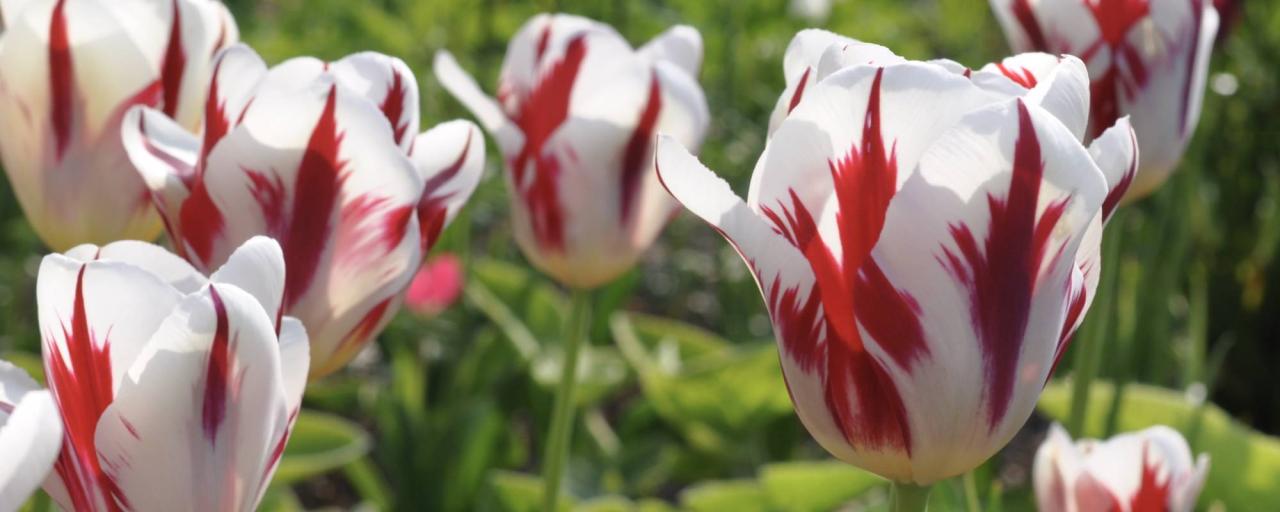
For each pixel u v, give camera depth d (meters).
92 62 0.78
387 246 0.73
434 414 1.49
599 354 1.53
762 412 1.42
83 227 0.80
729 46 1.85
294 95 0.71
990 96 0.65
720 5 1.86
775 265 0.66
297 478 1.17
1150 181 0.89
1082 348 0.94
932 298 0.65
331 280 0.73
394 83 0.74
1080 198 0.65
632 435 1.56
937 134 0.65
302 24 1.94
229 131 0.72
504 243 1.80
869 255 0.65
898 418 0.67
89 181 0.80
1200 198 1.65
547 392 1.49
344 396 1.57
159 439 0.63
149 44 0.79
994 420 0.67
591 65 0.90
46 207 0.80
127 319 0.63
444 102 1.72
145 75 0.79
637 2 1.90
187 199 0.73
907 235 0.65
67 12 0.78
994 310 0.66
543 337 1.52
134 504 0.64
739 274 1.70
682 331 1.58
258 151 0.72
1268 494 1.04
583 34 0.90
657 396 1.43
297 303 0.73
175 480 0.64
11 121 0.79
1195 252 1.70
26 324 1.62
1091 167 0.64
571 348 0.93
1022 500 1.23
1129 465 0.83
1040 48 0.87
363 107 0.71
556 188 0.90
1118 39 0.86
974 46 2.05
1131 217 1.65
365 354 1.74
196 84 0.80
